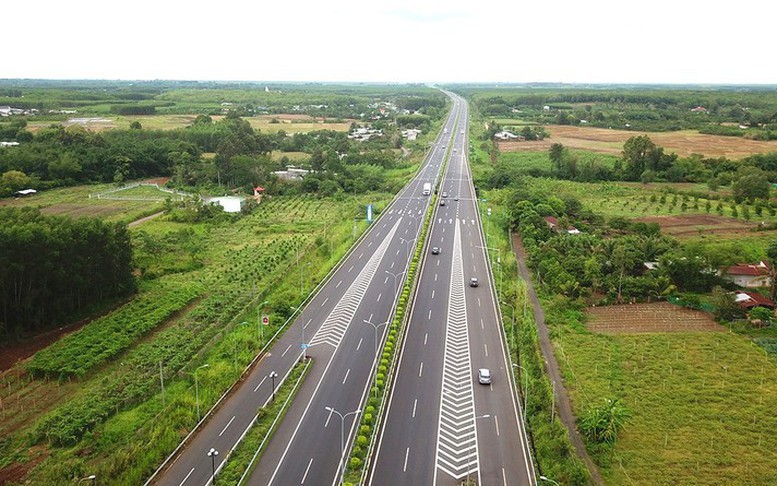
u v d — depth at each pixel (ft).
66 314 360.07
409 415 261.24
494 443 242.78
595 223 552.00
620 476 223.30
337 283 425.69
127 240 404.57
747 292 391.86
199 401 265.13
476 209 648.79
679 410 265.75
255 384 286.46
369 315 368.48
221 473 219.61
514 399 277.03
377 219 604.49
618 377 293.84
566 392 281.74
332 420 256.73
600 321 362.53
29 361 299.17
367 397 275.59
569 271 414.00
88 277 368.68
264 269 446.60
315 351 321.73
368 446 236.84
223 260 478.18
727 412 264.11
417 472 222.89
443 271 451.94
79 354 304.91
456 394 279.69
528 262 465.06
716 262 405.80
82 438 240.73
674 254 424.05
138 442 232.73
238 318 353.72
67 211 609.83
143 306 373.81
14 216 377.91
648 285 395.34
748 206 611.47
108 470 213.05
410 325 354.74
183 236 514.27
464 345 329.93
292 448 236.84
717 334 341.62
